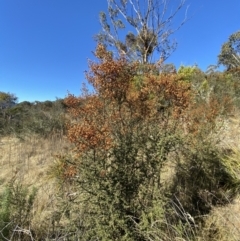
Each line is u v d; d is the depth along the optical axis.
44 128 10.23
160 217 3.05
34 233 3.44
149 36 13.80
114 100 3.43
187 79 10.96
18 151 8.32
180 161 4.30
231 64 18.92
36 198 4.29
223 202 3.66
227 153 4.58
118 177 3.20
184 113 3.70
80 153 3.24
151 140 3.40
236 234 2.88
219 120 5.39
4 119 12.75
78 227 3.20
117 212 3.09
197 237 2.98
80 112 3.54
